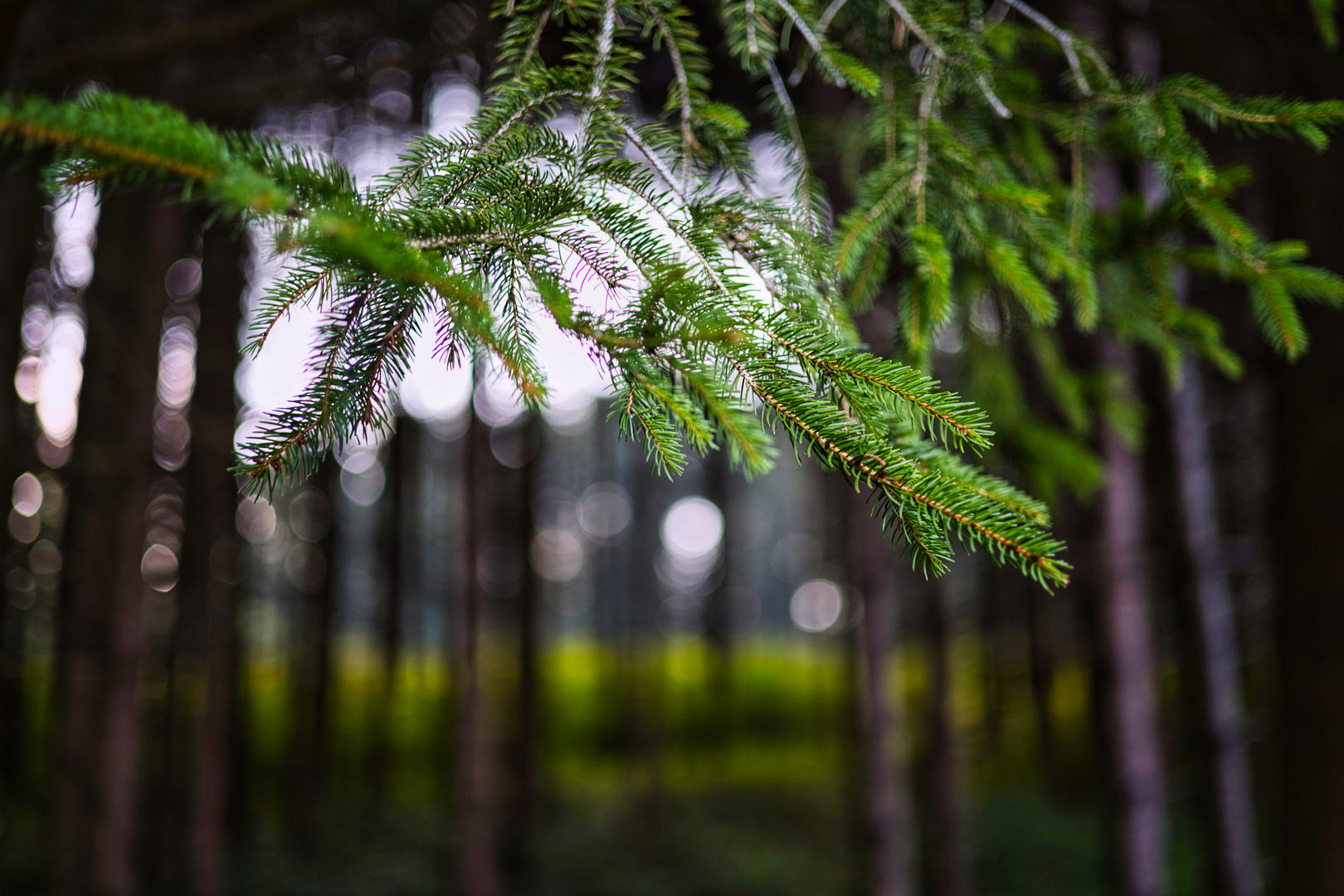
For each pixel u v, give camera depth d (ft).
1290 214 9.42
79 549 15.23
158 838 23.68
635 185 3.31
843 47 5.14
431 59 9.99
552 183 3.12
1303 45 7.58
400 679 45.39
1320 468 9.57
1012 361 7.50
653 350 2.86
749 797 42.16
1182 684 18.75
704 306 2.84
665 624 62.13
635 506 42.88
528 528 37.78
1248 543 14.03
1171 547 13.52
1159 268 5.38
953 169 4.45
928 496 3.02
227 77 13.34
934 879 19.67
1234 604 14.38
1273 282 4.79
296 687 34.53
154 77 11.87
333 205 2.74
